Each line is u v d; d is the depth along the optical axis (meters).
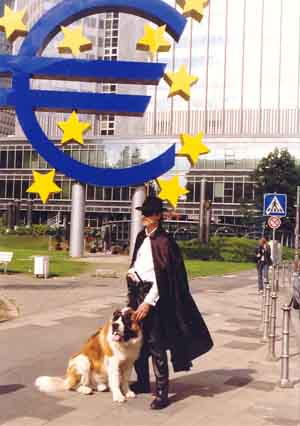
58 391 7.34
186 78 25.78
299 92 82.75
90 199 74.38
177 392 7.66
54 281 23.44
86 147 72.56
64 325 12.75
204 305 17.62
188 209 71.56
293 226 57.97
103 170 28.34
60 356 9.63
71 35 25.92
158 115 86.25
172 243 7.04
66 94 26.58
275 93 83.69
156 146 71.12
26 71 26.61
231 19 86.12
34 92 26.83
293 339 12.45
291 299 18.56
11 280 23.27
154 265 6.87
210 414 6.75
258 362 9.71
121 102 26.55
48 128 76.19
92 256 40.62
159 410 6.80
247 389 7.93
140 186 31.45
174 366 6.98
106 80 26.19
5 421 6.25
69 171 28.06
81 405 6.85
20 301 16.69
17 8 75.88
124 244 55.16
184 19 26.44
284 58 83.75
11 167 77.88
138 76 25.80
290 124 81.44
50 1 74.81
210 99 86.06
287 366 8.16
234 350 10.71
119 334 6.76
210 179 71.50
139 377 7.46
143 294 6.89
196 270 32.78
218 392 7.73
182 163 72.12
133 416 6.56
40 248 51.03
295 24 83.75
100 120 89.88
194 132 84.38
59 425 6.19
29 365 8.95
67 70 26.05
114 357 6.91
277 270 23.00
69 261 34.09
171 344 6.91
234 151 70.94
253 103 84.25
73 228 37.03
